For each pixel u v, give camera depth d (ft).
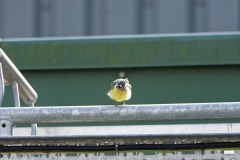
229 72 41.42
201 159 18.98
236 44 41.29
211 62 41.37
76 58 42.86
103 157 19.22
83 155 19.31
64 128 38.88
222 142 18.76
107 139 18.89
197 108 19.20
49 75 42.93
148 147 19.02
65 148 19.22
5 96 41.24
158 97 41.93
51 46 43.01
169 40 42.06
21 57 43.01
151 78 42.27
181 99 41.70
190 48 41.78
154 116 19.49
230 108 19.03
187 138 18.67
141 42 42.29
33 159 19.36
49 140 19.06
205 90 41.52
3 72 22.95
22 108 19.85
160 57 42.09
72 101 42.63
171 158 19.11
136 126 36.01
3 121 19.69
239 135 18.29
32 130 24.50
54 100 42.70
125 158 19.21
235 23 56.34
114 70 42.70
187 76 41.81
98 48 42.73
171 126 34.01
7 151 19.19
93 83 42.70
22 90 24.62
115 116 19.67
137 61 42.27
